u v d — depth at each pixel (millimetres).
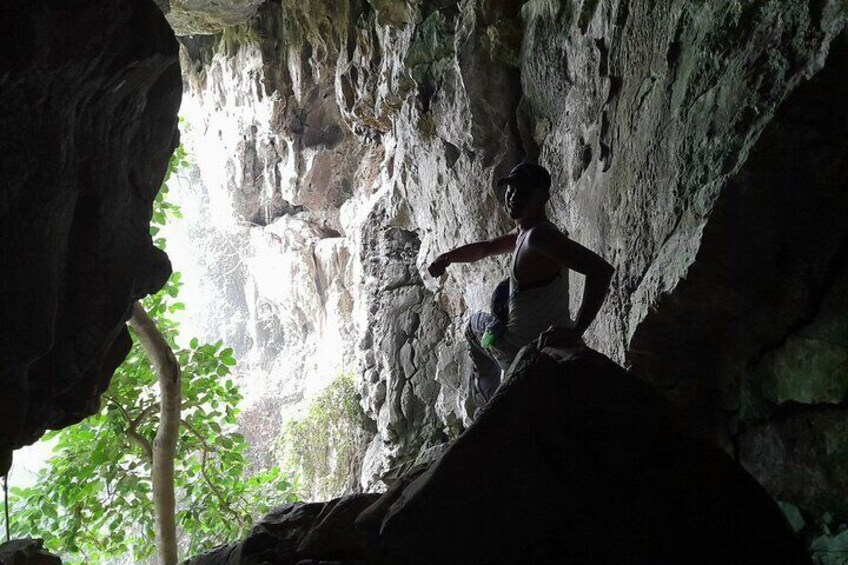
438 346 10438
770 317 3518
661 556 2143
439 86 7973
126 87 3488
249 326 19703
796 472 3406
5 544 3859
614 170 4883
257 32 12508
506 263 7742
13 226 3004
